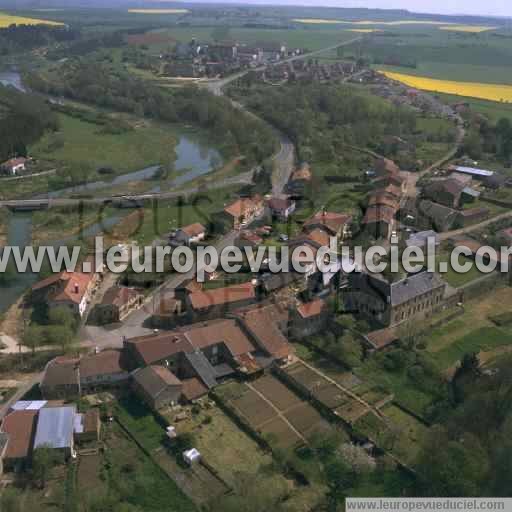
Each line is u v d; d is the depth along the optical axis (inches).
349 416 4271.7
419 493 3629.4
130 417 4274.1
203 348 4783.5
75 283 5684.1
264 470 3809.1
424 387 4633.4
